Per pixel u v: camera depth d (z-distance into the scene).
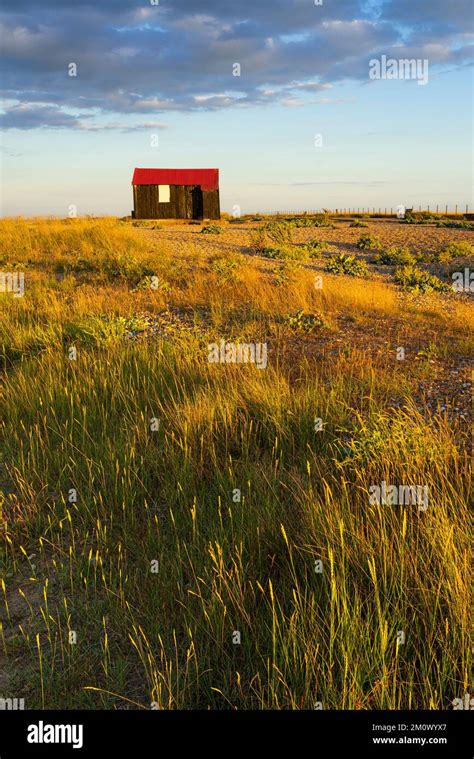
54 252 18.09
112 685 2.83
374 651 2.81
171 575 3.53
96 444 5.09
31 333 8.53
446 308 13.16
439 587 3.11
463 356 8.23
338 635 2.90
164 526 4.13
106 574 3.62
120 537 3.99
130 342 8.02
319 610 3.14
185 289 12.76
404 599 3.21
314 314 10.57
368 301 12.16
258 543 3.65
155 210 43.28
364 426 5.01
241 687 2.73
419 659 2.86
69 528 4.13
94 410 5.82
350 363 7.59
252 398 5.82
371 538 3.59
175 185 43.12
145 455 4.92
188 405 5.61
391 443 4.71
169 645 3.02
